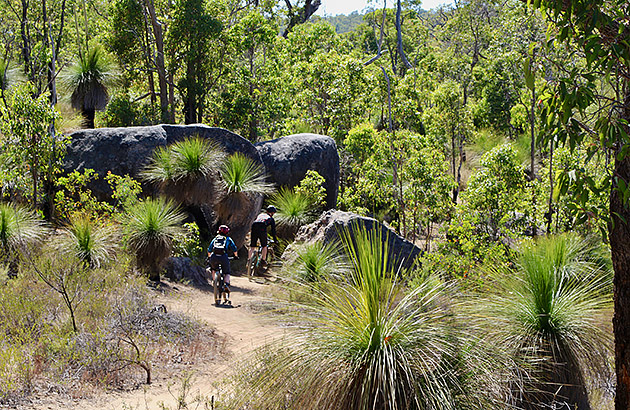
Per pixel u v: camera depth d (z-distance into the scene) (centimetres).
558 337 533
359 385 412
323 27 2952
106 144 1340
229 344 739
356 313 437
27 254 894
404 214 1678
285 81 2633
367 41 5394
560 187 391
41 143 1151
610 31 374
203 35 2261
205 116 2470
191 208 1428
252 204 1498
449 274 901
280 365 434
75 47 2239
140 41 2312
